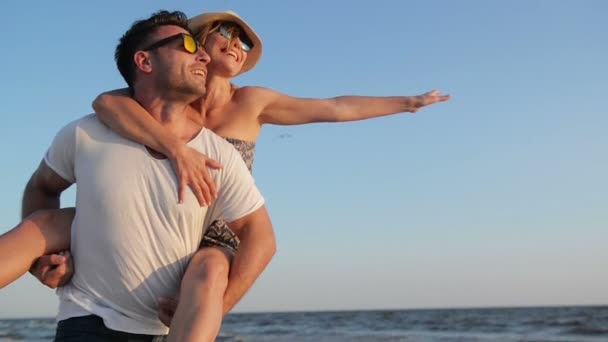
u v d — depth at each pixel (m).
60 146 2.89
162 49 2.92
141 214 2.76
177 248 2.80
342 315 83.25
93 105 2.93
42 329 55.91
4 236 2.74
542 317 56.91
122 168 2.78
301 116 4.29
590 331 39.59
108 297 2.79
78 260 2.81
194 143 2.94
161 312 2.80
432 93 4.54
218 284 2.75
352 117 4.36
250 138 4.12
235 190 2.93
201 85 2.94
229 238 3.06
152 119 2.88
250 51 4.26
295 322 65.31
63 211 2.94
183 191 2.76
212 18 3.97
